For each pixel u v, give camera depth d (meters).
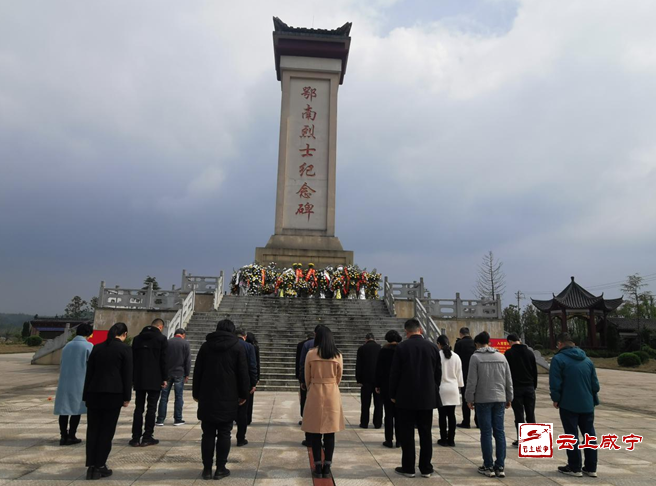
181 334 8.45
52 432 7.35
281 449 6.55
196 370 5.41
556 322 50.62
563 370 5.85
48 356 22.20
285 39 26.27
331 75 26.61
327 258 24.33
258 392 12.48
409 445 5.45
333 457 6.20
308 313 18.56
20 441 6.75
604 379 22.14
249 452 6.37
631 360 30.41
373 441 7.17
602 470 5.90
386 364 6.91
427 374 5.54
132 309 19.48
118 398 5.33
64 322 58.41
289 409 9.89
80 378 6.59
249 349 7.03
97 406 5.23
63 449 6.32
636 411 11.41
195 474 5.33
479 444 7.23
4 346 39.22
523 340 28.83
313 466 5.73
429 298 21.19
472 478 5.43
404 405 5.47
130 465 5.65
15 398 10.95
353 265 23.30
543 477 5.53
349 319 17.94
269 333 16.19
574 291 42.25
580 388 5.72
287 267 23.98
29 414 8.85
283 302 19.56
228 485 4.96
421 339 5.78
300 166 25.59
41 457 5.91
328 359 5.59
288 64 26.41
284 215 25.05
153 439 6.72
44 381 14.86
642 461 6.39
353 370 13.94
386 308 19.47
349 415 9.48
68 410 6.42
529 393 7.10
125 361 5.45
